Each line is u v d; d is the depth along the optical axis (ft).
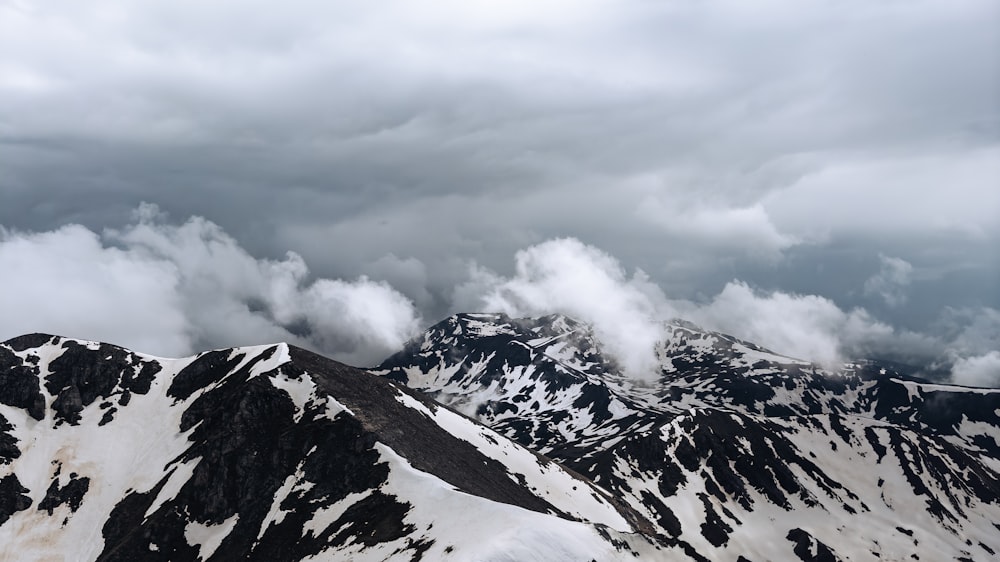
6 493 554.87
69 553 518.37
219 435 551.59
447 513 432.66
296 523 485.15
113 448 602.03
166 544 504.43
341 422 545.85
